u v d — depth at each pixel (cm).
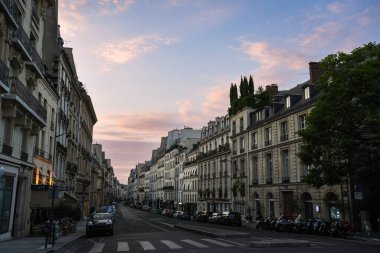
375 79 2186
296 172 3919
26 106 2098
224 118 6219
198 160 7344
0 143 1916
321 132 2347
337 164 2445
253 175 4944
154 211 9131
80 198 5291
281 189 4191
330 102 2312
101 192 10162
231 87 6022
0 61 1728
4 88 1770
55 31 3519
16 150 2181
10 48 1984
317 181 2470
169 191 9994
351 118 2234
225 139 6078
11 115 1970
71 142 4362
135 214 8112
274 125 4425
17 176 2220
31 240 2042
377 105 2206
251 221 4775
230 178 5728
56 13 3597
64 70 3800
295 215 3669
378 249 1550
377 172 2330
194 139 8750
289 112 4069
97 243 2042
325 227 2717
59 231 2297
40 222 2791
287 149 4116
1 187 1953
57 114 3409
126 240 2145
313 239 2239
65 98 3906
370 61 2238
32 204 2478
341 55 2353
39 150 2797
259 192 4731
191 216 6706
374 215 2981
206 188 6862
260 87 5544
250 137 5053
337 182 2438
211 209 6512
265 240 1941
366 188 3031
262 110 4841
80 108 5222
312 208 3681
